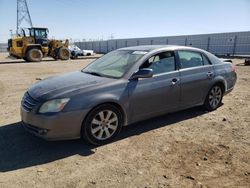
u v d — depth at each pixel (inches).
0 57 1417.3
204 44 1439.5
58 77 198.8
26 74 562.3
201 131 197.9
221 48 1359.5
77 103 160.2
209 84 233.6
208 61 237.8
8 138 184.7
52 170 143.1
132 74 183.9
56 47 1059.9
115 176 136.7
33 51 973.8
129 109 182.5
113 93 172.7
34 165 148.3
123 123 184.4
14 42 965.8
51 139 159.0
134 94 182.1
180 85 208.4
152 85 191.0
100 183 130.5
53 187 127.4
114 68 196.2
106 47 2087.8
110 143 176.7
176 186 128.0
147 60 193.9
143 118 193.9
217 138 185.0
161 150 166.2
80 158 156.4
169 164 148.9
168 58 206.5
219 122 217.8
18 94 333.4
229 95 317.7
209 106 243.4
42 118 156.4
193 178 134.6
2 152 163.9
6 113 242.8
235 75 266.4
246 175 137.5
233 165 147.6
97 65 215.0
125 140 181.5
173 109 210.7
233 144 175.0
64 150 166.9
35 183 130.7
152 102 193.5
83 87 167.8
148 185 128.6
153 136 188.2
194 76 219.0
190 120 221.9
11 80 465.4
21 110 175.2
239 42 1272.1
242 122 217.9
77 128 162.6
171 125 209.9
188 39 1518.2
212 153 162.2
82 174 138.9
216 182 131.3
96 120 169.8
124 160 153.6
